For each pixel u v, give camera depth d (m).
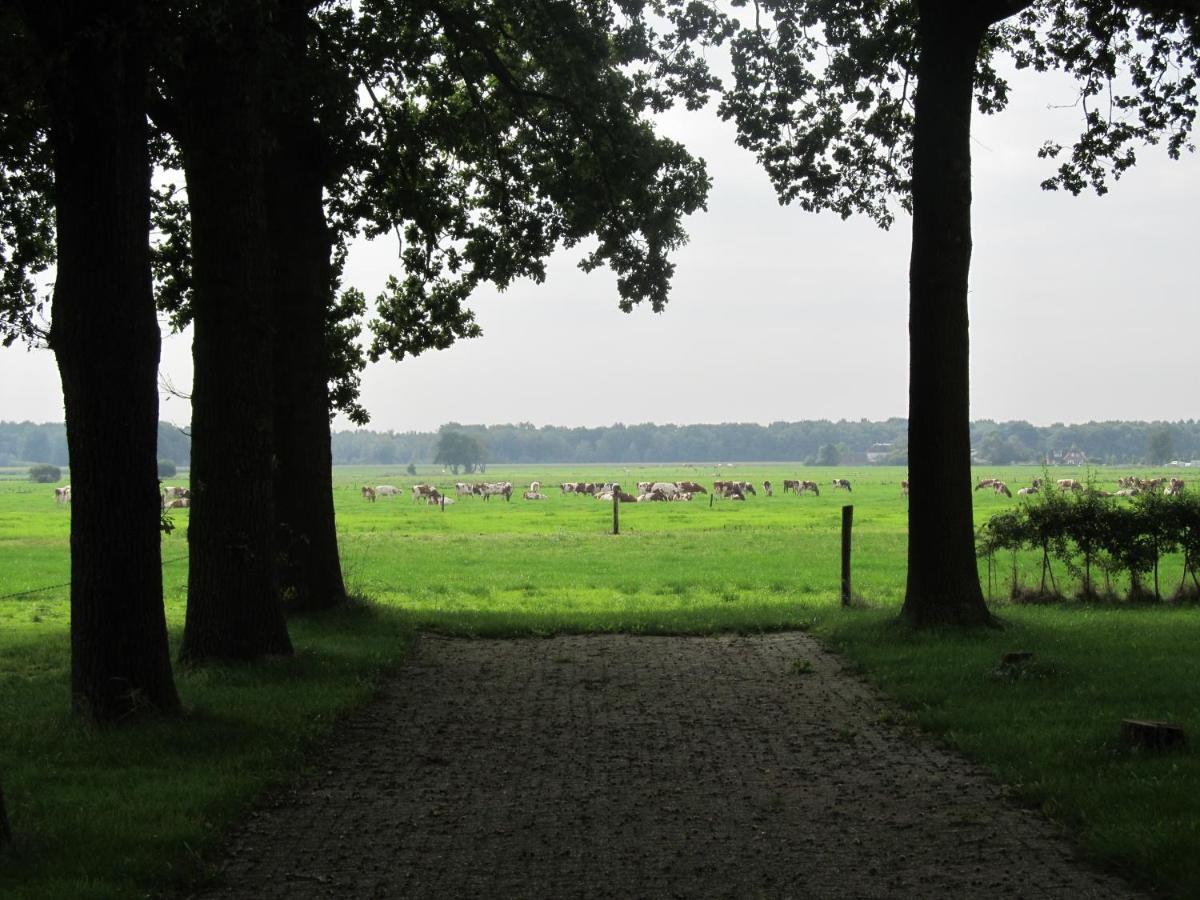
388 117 16.44
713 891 5.70
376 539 43.19
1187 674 10.88
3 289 15.97
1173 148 16.80
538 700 10.85
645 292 19.59
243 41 10.75
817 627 15.35
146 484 9.41
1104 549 18.30
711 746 8.87
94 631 9.31
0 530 50.75
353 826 6.84
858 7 17.05
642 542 40.59
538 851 6.35
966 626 13.95
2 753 8.34
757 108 17.55
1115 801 6.79
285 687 10.95
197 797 7.14
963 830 6.61
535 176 19.47
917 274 14.09
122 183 9.11
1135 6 15.20
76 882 5.68
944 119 13.87
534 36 17.86
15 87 8.69
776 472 199.88
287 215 15.04
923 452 14.18
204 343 12.16
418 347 20.64
